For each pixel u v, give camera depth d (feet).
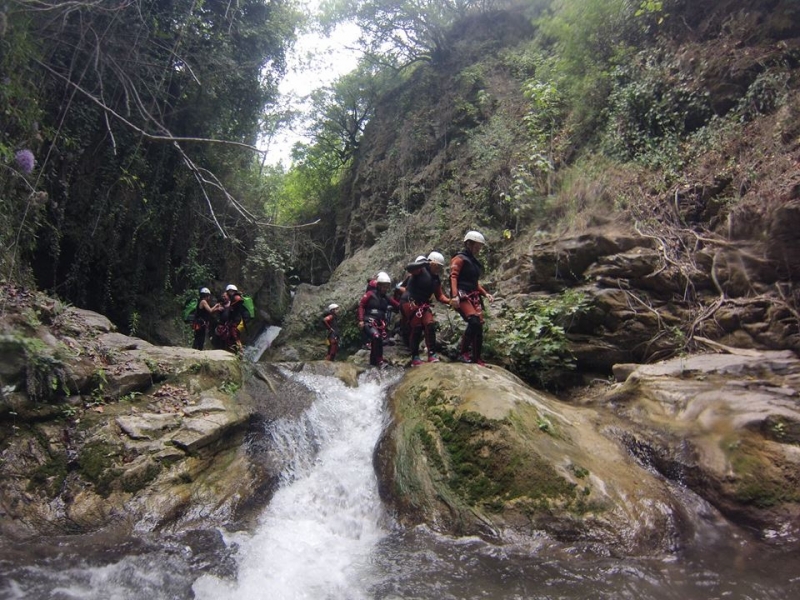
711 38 31.78
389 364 31.83
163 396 20.04
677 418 18.47
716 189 25.93
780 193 21.79
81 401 18.48
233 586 12.86
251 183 52.44
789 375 18.70
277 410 22.07
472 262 25.53
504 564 13.79
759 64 28.07
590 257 27.14
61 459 16.83
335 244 68.33
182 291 46.50
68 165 33.53
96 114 33.86
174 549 14.55
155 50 34.40
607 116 35.53
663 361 22.20
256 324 55.42
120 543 14.73
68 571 13.17
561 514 15.19
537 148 38.65
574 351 25.44
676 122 30.55
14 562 13.41
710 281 24.03
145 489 16.43
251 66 42.50
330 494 18.13
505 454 16.63
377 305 31.89
